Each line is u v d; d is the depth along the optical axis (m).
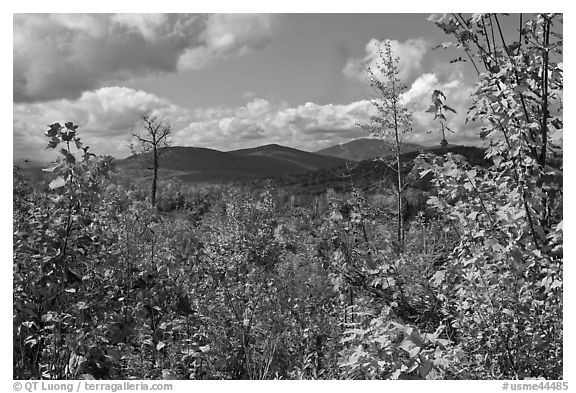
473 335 3.50
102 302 4.49
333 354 4.78
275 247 6.61
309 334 5.16
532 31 3.92
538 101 3.69
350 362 2.80
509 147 3.53
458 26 3.94
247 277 5.81
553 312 3.33
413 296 4.47
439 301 4.28
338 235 5.35
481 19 3.94
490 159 3.94
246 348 4.75
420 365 2.57
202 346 4.65
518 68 3.57
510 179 3.78
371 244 5.10
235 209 8.05
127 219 5.49
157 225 5.85
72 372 3.61
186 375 4.32
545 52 3.79
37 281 3.88
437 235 5.39
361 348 2.83
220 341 4.92
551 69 3.90
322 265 5.54
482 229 3.71
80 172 3.84
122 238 5.29
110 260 4.78
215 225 8.05
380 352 2.74
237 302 5.42
